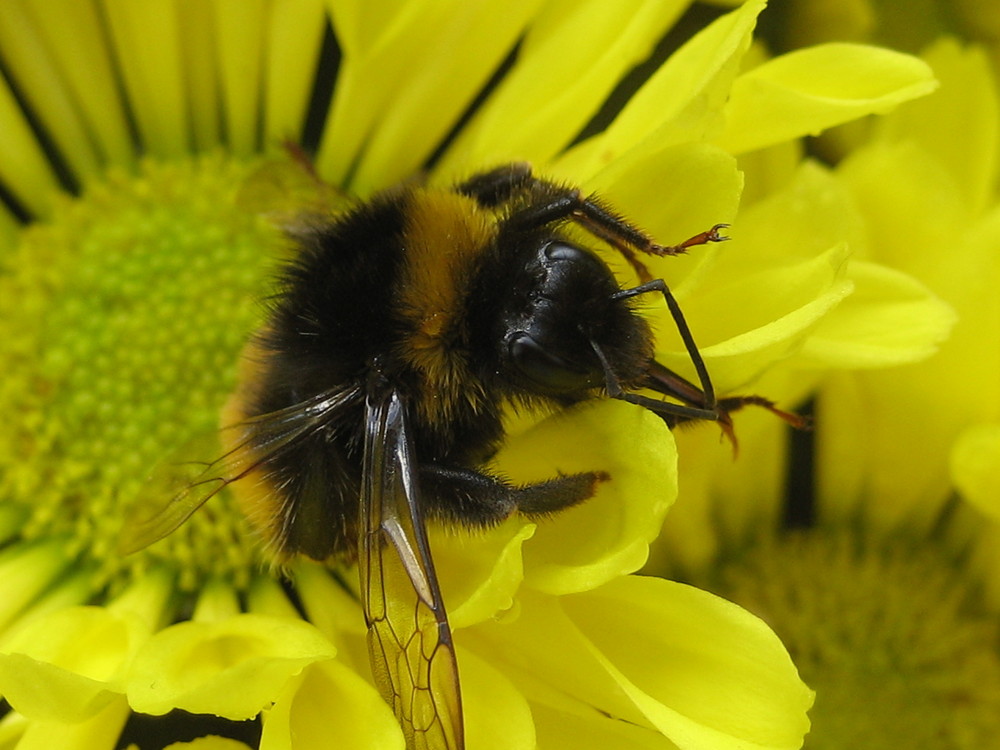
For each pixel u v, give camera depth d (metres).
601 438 0.10
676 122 0.10
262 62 0.13
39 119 0.13
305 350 0.11
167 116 0.13
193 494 0.11
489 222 0.10
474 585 0.10
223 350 0.12
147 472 0.12
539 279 0.10
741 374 0.10
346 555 0.11
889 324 0.11
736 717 0.10
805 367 0.11
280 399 0.11
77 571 0.12
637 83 0.12
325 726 0.10
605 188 0.10
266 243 0.13
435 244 0.10
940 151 0.13
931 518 0.13
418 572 0.10
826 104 0.10
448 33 0.12
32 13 0.13
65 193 0.13
